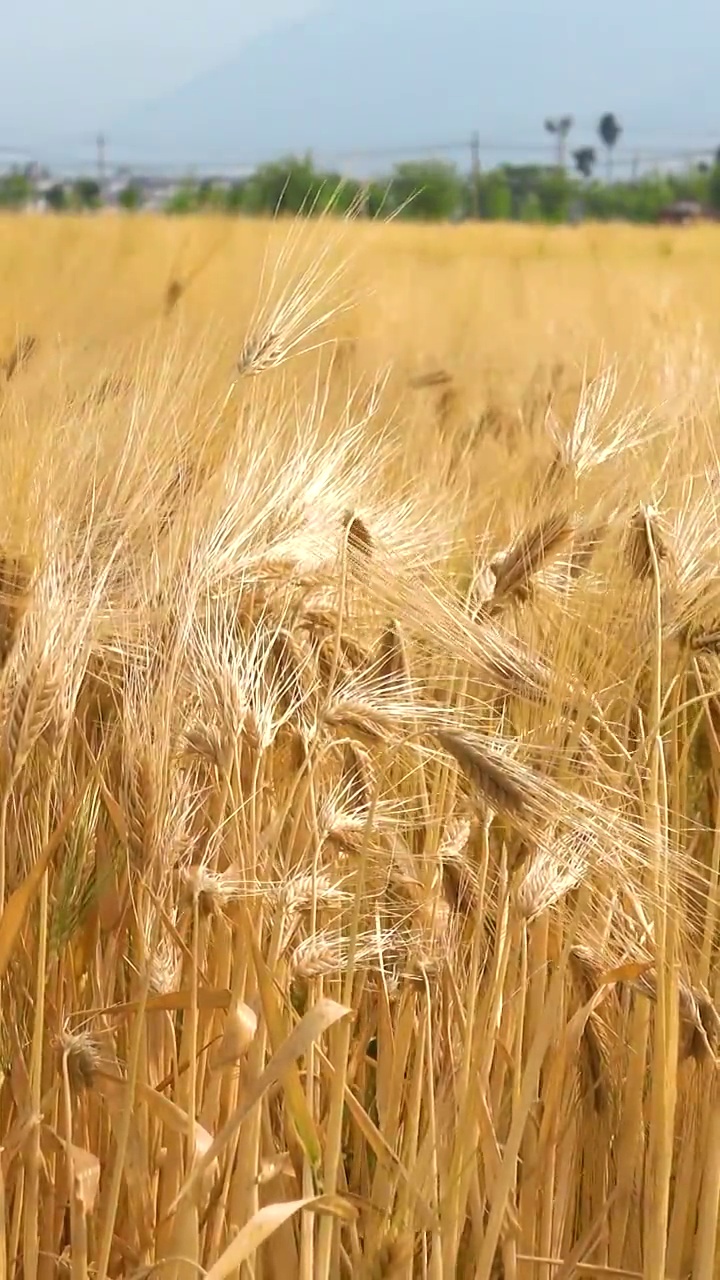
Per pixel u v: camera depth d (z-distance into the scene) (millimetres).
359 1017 3441
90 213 20406
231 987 3078
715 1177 3057
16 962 2969
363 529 2943
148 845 2633
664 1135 2854
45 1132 2988
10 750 2471
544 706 2908
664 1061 2834
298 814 2971
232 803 2779
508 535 4320
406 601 2939
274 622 2979
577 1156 3357
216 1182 2930
